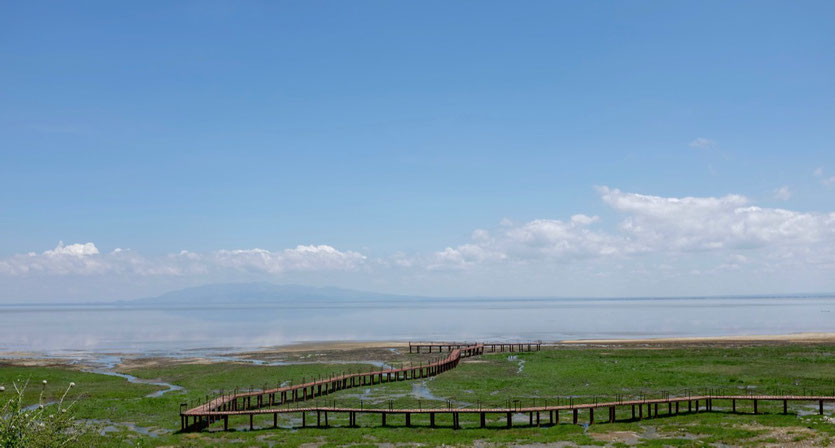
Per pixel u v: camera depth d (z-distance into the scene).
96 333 198.25
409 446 45.19
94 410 58.97
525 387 71.25
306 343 147.88
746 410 56.06
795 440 43.25
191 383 76.75
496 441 46.34
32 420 26.73
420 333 185.50
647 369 82.94
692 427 48.75
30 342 157.88
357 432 49.94
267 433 50.12
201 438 48.44
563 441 45.97
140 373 88.44
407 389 71.88
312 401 64.81
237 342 153.50
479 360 102.62
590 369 84.06
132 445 45.47
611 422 52.53
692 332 171.62
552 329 196.88
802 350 106.19
